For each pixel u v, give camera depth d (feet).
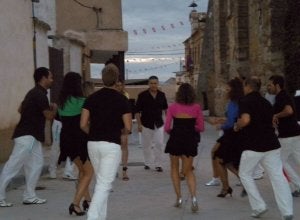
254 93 23.73
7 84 40.68
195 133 26.21
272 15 60.80
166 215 25.23
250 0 71.36
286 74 60.54
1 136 39.63
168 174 37.93
